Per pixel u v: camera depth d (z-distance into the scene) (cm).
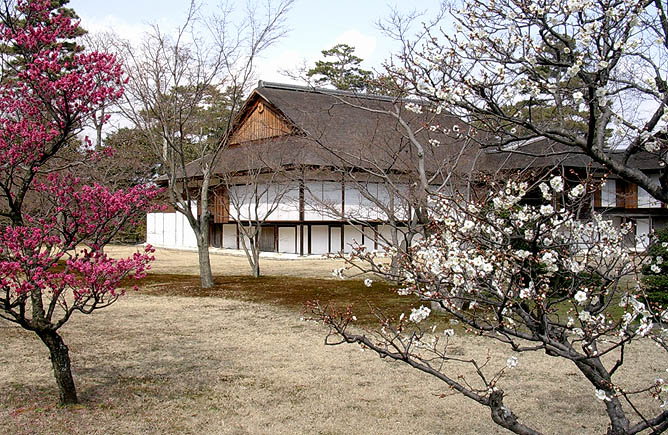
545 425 484
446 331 343
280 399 542
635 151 308
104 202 490
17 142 553
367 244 2128
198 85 1235
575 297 279
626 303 316
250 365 650
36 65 484
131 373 613
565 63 307
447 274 309
